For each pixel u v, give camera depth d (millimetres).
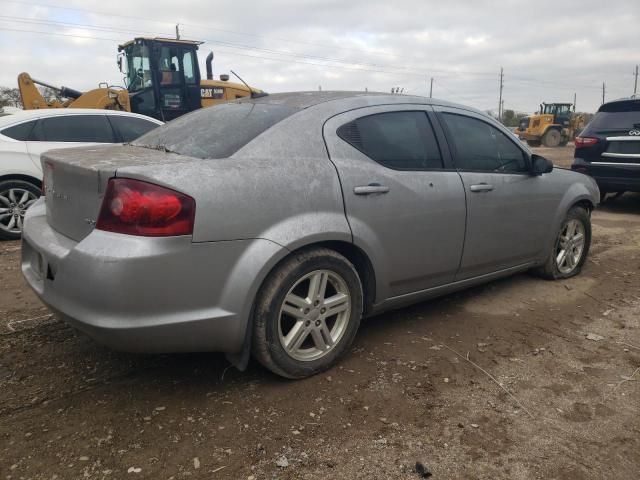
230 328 2695
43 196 3545
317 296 3023
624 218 8305
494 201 4000
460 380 3125
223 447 2473
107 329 2436
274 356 2893
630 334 3820
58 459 2369
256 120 3143
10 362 3238
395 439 2562
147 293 2455
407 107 3676
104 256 2416
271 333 2852
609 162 8180
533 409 2844
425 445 2525
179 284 2523
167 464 2354
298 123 3105
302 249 2949
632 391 3037
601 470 2383
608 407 2875
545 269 4852
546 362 3371
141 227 2445
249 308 2738
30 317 3941
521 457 2457
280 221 2814
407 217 3406
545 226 4594
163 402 2832
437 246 3641
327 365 3150
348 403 2848
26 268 3176
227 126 3178
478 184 3875
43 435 2533
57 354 3354
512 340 3684
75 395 2887
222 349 2775
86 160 2756
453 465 2395
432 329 3844
